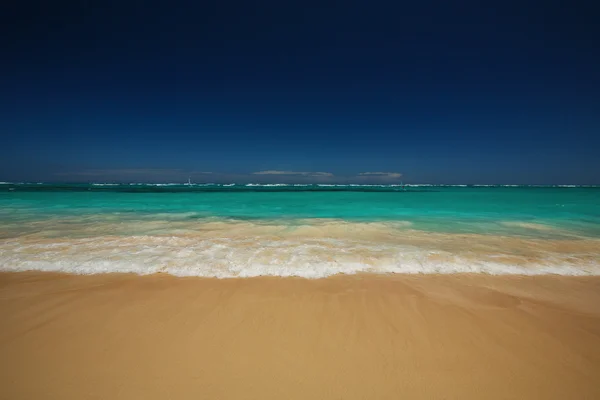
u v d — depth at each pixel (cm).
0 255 595
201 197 2556
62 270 521
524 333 340
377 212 1489
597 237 855
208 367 275
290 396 244
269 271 532
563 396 247
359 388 254
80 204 1675
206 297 423
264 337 326
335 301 417
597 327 355
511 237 848
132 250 645
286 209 1611
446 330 344
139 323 350
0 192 2680
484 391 252
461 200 2408
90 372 265
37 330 331
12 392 241
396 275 527
